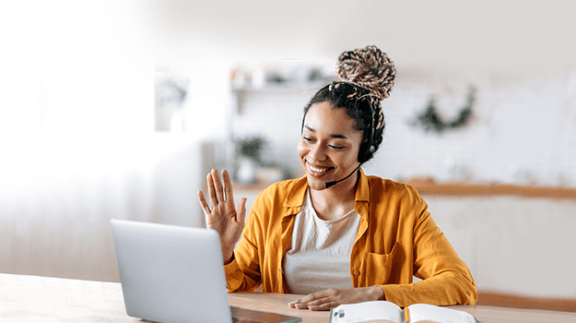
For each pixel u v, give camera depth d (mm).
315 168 1317
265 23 4238
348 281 1336
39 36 3906
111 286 1265
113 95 4078
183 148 4152
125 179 4082
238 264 1338
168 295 899
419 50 4082
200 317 867
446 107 4059
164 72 4246
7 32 3857
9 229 3941
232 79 4145
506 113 3955
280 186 1431
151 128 4133
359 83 1335
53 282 1301
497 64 3975
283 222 1384
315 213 1365
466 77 4035
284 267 1386
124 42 4121
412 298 1068
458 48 4027
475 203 3459
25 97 3898
